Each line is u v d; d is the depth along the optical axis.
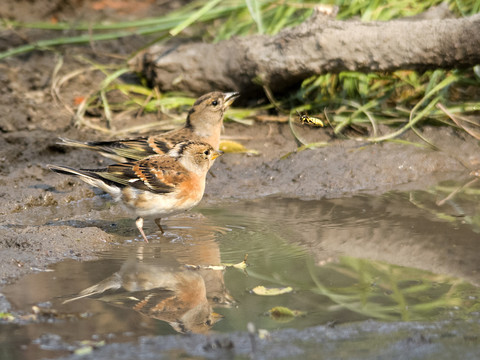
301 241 10.01
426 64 13.53
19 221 10.91
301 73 14.46
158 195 10.17
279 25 16.62
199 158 10.55
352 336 7.22
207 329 7.41
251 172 13.20
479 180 12.64
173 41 17.81
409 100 14.97
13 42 18.11
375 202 11.71
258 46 14.79
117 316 7.67
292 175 12.98
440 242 9.80
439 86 13.88
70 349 6.95
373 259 9.27
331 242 9.94
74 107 15.43
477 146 13.55
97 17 19.86
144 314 7.74
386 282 8.54
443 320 7.53
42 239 9.76
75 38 17.42
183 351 6.94
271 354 6.89
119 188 10.26
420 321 7.53
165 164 10.38
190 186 10.45
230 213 11.36
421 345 6.99
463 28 12.87
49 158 13.44
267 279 8.69
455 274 8.72
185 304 8.00
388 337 7.19
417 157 13.25
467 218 10.77
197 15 15.16
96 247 9.80
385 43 13.58
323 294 8.24
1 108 14.88
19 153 13.32
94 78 16.70
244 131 14.80
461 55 13.05
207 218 11.14
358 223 10.70
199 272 8.93
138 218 10.38
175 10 20.08
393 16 16.06
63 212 11.45
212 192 12.50
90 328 7.39
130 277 8.73
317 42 14.08
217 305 7.98
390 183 12.70
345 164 13.17
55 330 7.34
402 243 9.81
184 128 13.15
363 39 13.72
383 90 15.09
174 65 15.51
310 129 14.59
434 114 14.23
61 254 9.45
